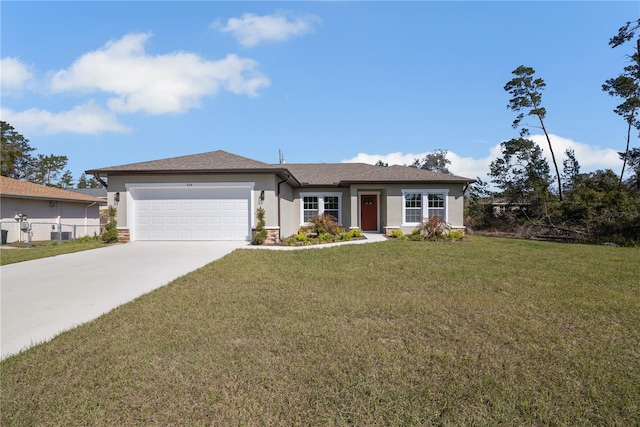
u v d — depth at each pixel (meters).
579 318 4.67
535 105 27.39
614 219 17.34
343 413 2.61
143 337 4.04
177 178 13.98
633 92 21.69
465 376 3.13
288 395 2.83
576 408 2.64
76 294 6.14
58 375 3.18
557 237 18.50
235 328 4.30
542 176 24.12
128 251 11.37
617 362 3.38
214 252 11.09
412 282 6.81
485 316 4.73
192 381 3.04
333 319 4.62
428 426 2.46
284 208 15.95
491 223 23.17
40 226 19.50
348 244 13.36
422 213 17.52
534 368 3.26
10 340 4.08
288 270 8.07
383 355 3.53
